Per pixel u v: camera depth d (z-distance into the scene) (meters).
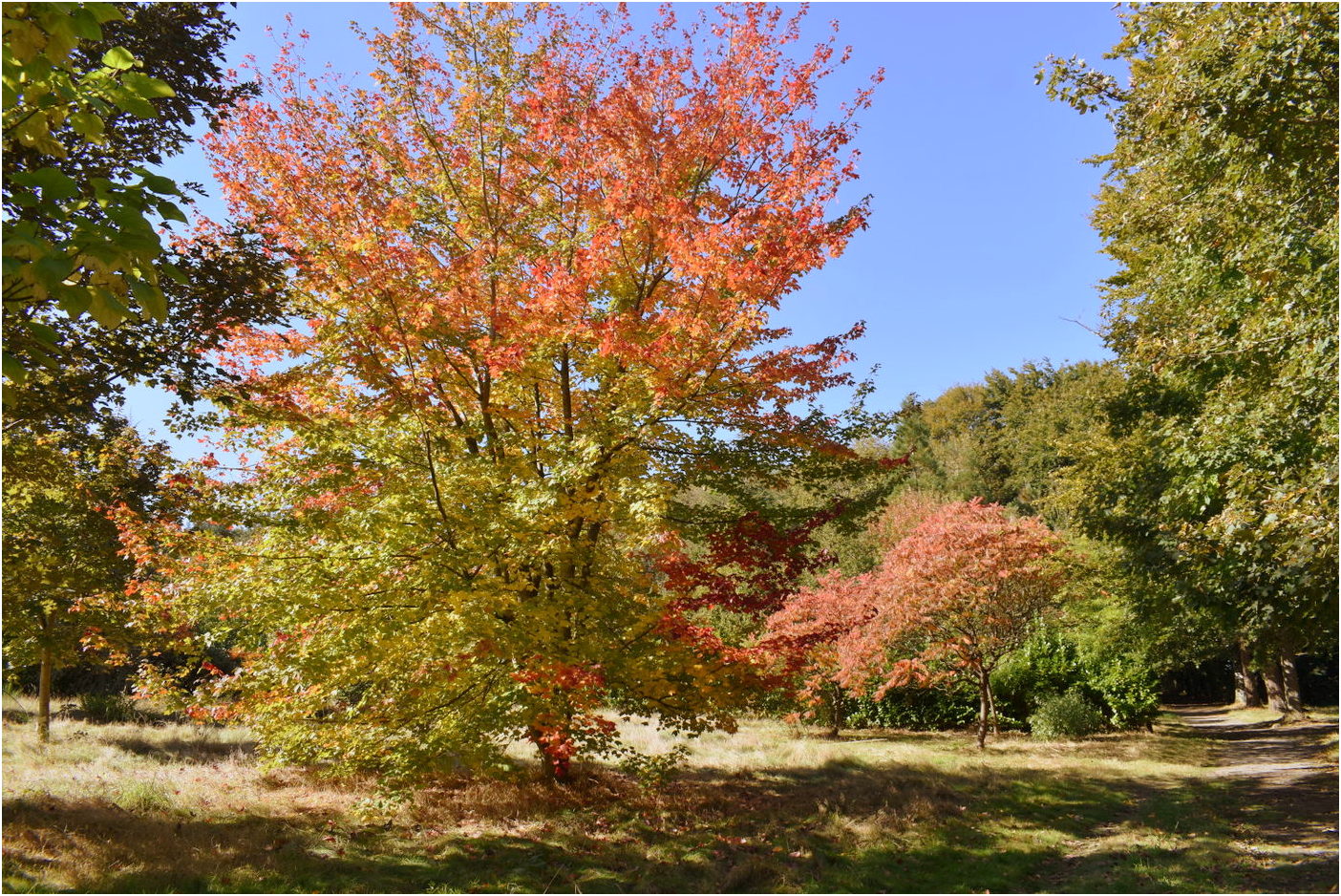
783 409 9.19
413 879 7.00
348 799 9.47
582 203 9.02
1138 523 14.40
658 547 9.06
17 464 9.96
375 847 7.80
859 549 29.03
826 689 20.58
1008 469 41.00
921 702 22.19
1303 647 15.77
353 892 6.55
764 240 7.89
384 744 7.74
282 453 8.38
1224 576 10.12
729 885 7.24
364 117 9.31
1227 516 7.07
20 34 2.71
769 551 8.98
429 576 7.64
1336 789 10.98
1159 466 13.84
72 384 8.08
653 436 8.37
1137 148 11.48
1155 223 11.63
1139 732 19.92
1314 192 7.87
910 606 16.67
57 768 9.88
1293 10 6.84
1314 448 7.01
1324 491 6.38
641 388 8.27
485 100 9.25
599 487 8.19
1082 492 17.11
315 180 8.65
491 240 9.09
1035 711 21.03
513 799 9.48
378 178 9.22
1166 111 8.29
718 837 8.60
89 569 12.07
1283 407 7.34
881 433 9.72
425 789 9.80
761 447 9.48
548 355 8.77
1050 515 31.86
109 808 7.93
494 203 9.53
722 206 9.03
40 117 2.99
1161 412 15.46
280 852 7.35
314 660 7.42
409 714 7.92
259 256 9.05
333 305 8.10
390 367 8.45
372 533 7.57
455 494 7.87
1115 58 11.10
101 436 12.45
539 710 7.83
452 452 8.95
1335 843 8.02
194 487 8.35
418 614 7.55
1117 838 8.79
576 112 8.88
